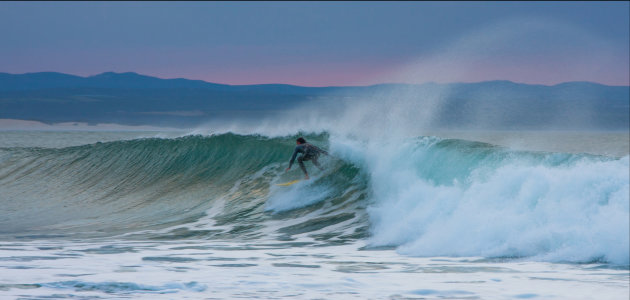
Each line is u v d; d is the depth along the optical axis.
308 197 53.56
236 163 69.62
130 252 36.03
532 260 32.22
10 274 26.77
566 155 43.16
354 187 52.88
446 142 50.53
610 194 35.09
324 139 65.12
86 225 51.69
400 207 43.78
